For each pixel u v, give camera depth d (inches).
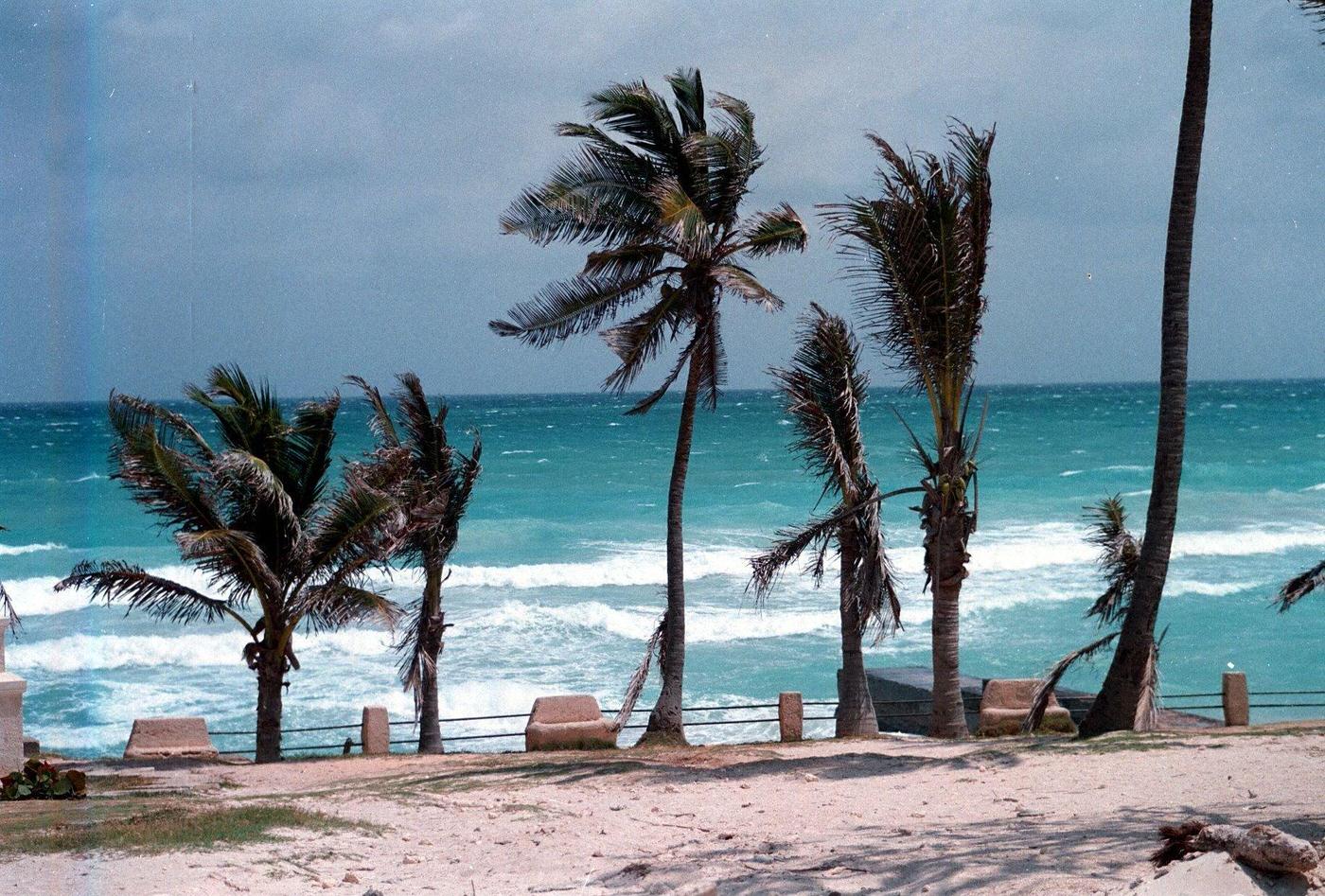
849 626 690.8
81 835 304.0
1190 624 1266.0
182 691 979.3
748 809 372.8
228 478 626.2
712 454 3447.3
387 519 665.0
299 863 292.7
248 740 853.2
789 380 668.1
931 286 542.9
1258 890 185.9
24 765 439.8
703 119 612.7
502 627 1226.6
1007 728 677.9
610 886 266.8
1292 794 333.7
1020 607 1331.2
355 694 981.8
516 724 921.5
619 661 1106.7
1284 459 3041.3
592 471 2982.3
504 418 5551.2
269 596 647.8
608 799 403.9
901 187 527.5
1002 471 2869.1
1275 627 1242.6
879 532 629.9
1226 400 6240.2
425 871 289.1
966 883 236.1
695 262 611.2
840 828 328.2
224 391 655.8
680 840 324.2
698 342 633.6
